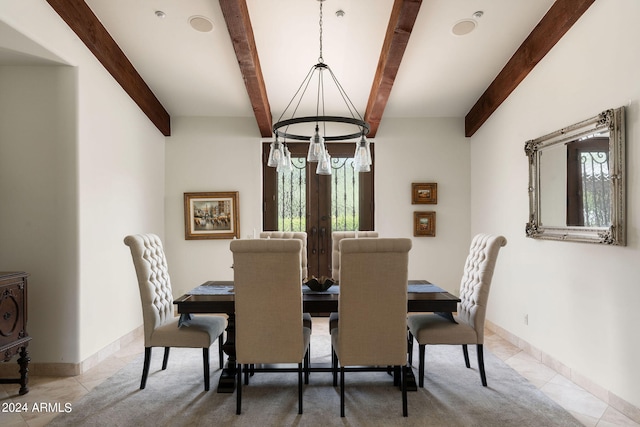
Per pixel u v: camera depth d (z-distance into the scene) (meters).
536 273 3.40
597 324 2.64
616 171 2.41
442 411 2.43
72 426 2.27
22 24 2.56
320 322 4.64
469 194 4.91
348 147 4.95
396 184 4.90
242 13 2.96
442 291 2.93
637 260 2.31
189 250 4.83
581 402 2.55
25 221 3.07
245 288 2.38
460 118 4.91
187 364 3.30
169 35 3.41
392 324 2.38
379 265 2.34
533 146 3.36
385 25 3.30
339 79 4.10
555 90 3.12
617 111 2.40
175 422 2.31
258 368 2.95
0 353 2.51
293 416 2.38
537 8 3.06
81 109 3.13
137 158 4.12
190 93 4.36
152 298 2.81
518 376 2.98
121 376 3.02
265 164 4.96
